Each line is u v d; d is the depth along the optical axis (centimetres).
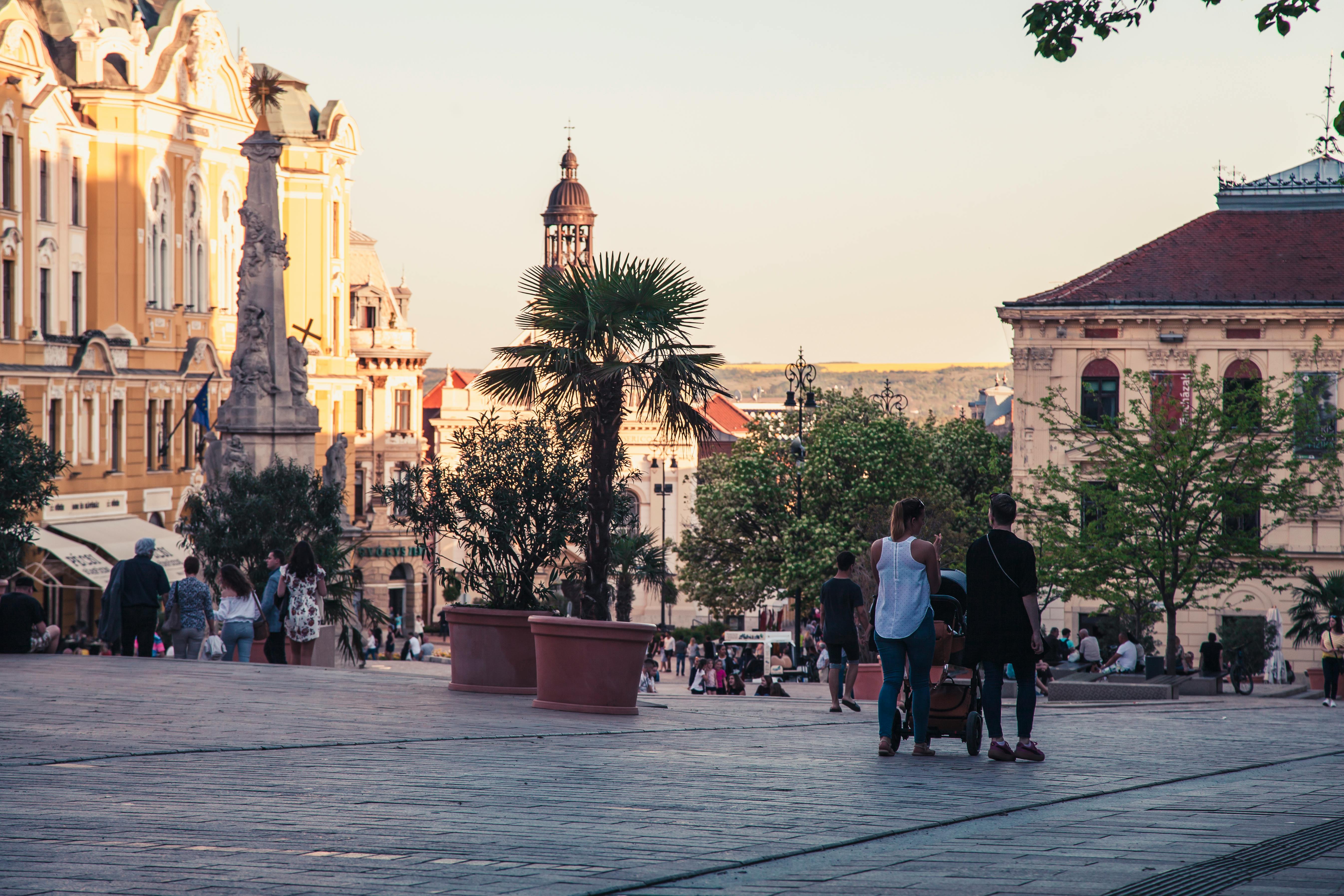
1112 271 5450
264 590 3084
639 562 3272
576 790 891
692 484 11194
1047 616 5178
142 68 5953
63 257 5531
